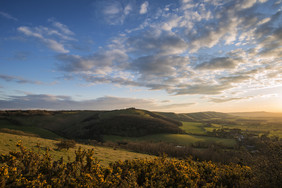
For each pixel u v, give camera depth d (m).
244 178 8.95
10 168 5.65
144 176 7.79
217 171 9.65
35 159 6.77
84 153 7.50
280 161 9.07
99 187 5.64
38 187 5.16
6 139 22.59
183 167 8.89
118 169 7.56
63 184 5.63
